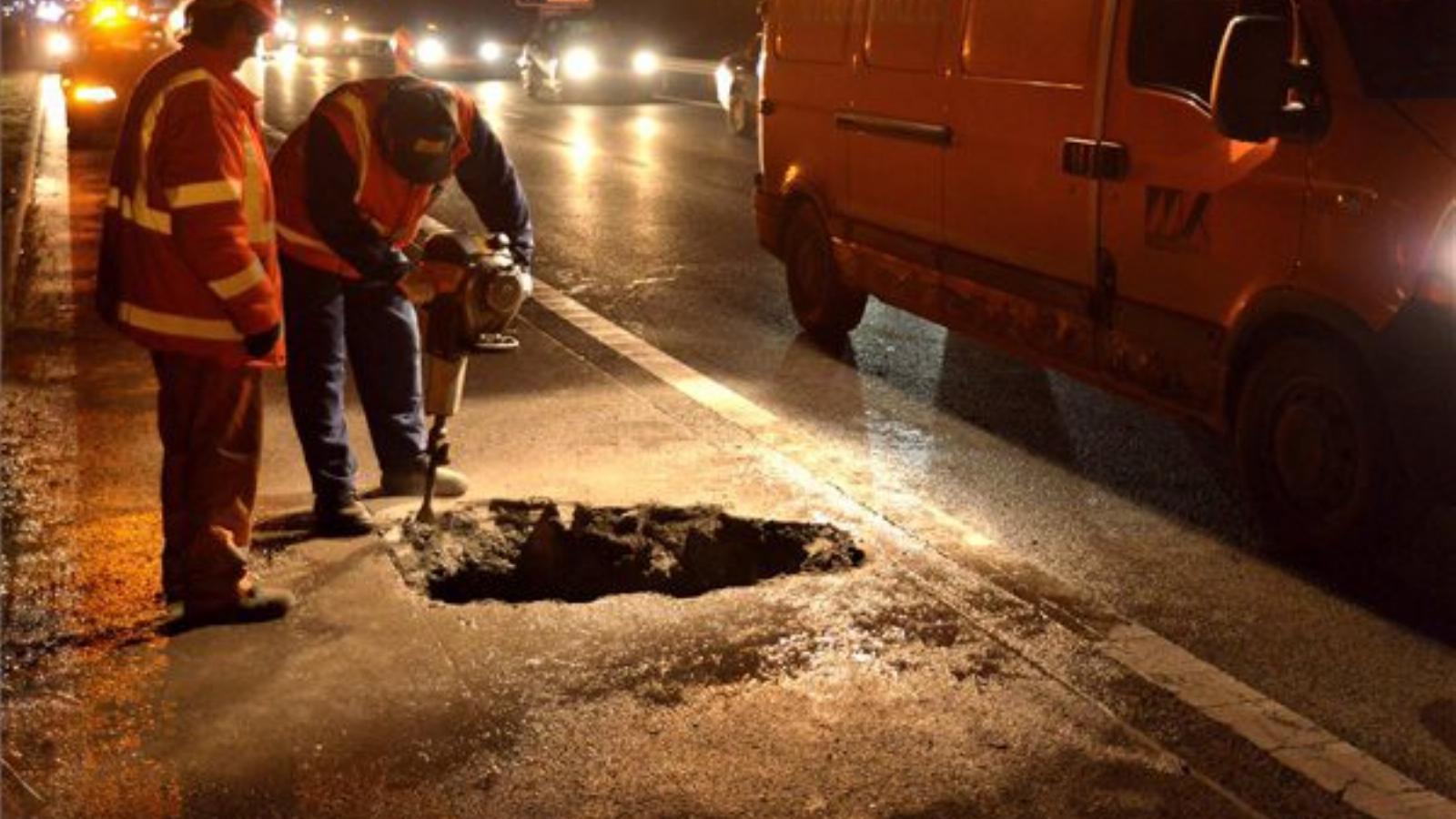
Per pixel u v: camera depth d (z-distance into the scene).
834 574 5.30
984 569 5.43
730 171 17.72
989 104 7.19
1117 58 6.37
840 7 8.55
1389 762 4.16
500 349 5.46
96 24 18.83
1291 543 5.72
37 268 11.02
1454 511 6.12
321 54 49.47
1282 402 5.73
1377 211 5.23
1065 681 4.53
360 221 5.19
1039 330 7.04
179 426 4.70
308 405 5.44
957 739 4.18
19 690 4.38
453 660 4.58
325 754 4.05
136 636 4.72
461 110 5.31
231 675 4.46
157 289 4.54
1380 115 5.27
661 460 6.54
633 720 4.25
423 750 4.08
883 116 8.09
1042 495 6.36
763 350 8.86
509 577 5.60
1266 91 5.40
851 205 8.52
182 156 4.37
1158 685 4.52
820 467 6.64
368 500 5.87
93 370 8.05
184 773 3.96
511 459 6.52
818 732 4.20
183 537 4.78
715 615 4.91
